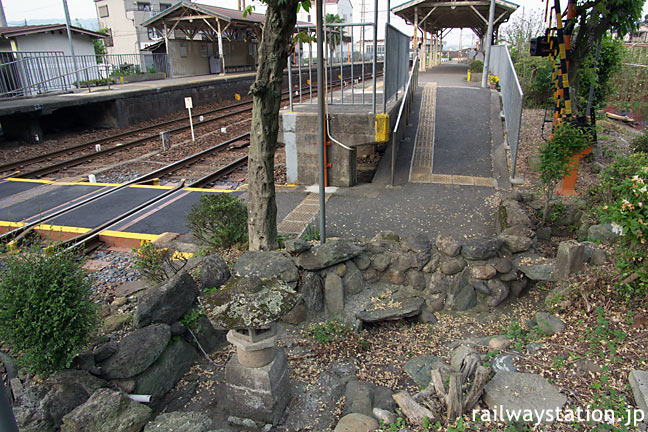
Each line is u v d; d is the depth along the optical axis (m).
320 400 4.64
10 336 3.96
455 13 26.81
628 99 22.17
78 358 4.26
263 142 6.57
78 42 31.53
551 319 5.27
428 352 5.54
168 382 4.69
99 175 13.23
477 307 6.50
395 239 7.12
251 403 4.30
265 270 6.07
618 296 5.27
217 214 7.38
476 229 8.16
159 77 33.03
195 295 5.40
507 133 13.08
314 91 31.14
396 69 12.45
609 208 5.02
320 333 5.80
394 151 10.28
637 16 11.05
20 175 12.97
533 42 12.42
